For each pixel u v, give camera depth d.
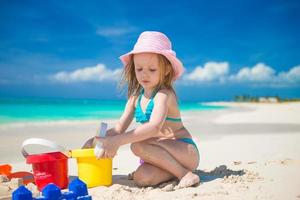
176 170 1.76
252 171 2.00
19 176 1.89
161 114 1.80
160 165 1.77
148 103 1.88
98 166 1.73
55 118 6.41
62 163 1.71
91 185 1.73
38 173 1.67
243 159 2.48
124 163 2.39
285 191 1.57
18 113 7.84
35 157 1.67
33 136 3.66
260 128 4.82
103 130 1.79
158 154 1.75
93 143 1.84
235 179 1.80
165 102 1.83
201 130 4.48
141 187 1.77
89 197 1.29
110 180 1.81
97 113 8.40
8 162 2.38
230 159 2.49
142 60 1.85
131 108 2.02
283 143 3.25
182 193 1.58
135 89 2.03
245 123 5.69
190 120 6.29
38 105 13.79
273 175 1.89
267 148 2.95
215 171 2.04
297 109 12.53
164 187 1.69
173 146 1.79
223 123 5.65
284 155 2.58
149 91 1.91
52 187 1.26
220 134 4.05
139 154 1.80
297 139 3.55
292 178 1.81
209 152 2.80
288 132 4.30
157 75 1.87
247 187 1.64
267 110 11.84
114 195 1.56
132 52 1.86
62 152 1.75
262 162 2.32
